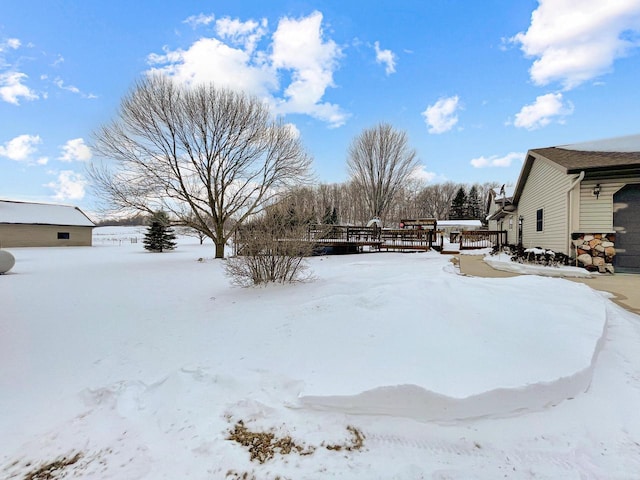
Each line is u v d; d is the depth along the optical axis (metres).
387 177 29.91
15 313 4.21
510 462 1.49
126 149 12.00
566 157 8.02
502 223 18.14
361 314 3.16
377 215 30.12
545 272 6.80
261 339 2.94
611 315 3.52
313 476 1.44
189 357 2.70
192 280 7.04
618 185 6.95
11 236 22.19
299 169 14.29
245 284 5.95
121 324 3.70
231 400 2.01
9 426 1.84
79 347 3.01
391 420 1.79
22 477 1.48
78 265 10.50
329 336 2.77
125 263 11.21
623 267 6.91
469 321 2.87
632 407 1.85
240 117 13.17
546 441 1.61
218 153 13.18
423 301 3.32
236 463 1.52
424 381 1.90
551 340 2.50
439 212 46.88
